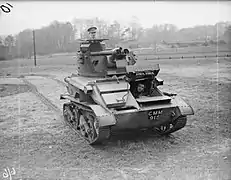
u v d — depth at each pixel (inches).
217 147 360.8
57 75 1021.2
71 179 289.9
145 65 390.0
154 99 370.0
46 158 340.2
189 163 319.0
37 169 311.0
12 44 762.8
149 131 429.7
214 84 759.7
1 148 370.9
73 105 461.1
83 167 315.9
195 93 671.8
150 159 332.5
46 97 708.0
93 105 357.7
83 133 416.8
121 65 403.2
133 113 344.2
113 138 401.4
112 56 408.8
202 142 378.9
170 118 376.2
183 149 358.3
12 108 596.4
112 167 314.3
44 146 378.6
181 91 698.8
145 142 384.2
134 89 403.5
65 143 389.1
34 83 890.7
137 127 366.9
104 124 328.8
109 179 288.4
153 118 362.6
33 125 478.9
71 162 328.8
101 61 415.2
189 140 386.6
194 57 1039.0
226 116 489.4
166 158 333.7
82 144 384.8
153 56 966.4
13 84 873.5
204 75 862.5
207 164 314.7
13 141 398.6
